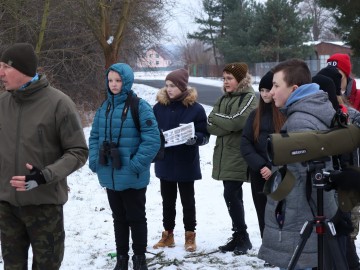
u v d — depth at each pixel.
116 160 4.93
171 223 5.98
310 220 3.27
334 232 3.19
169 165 5.79
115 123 5.01
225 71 5.71
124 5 17.05
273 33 47.06
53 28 17.39
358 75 38.41
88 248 6.00
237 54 49.28
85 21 16.89
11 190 3.83
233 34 50.72
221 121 5.54
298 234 3.37
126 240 5.25
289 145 3.13
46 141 3.85
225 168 5.64
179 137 5.62
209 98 27.23
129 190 5.06
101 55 19.81
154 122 5.00
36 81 3.85
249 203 7.90
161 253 5.73
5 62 3.81
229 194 5.68
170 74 5.90
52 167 3.69
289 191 3.20
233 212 5.70
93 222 7.04
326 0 28.91
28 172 3.81
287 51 46.19
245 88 5.67
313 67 45.69
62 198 3.93
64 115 3.86
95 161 5.16
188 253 5.77
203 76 59.34
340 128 3.22
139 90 30.17
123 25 17.12
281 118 4.75
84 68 19.34
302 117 3.34
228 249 5.77
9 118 3.88
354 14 28.58
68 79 19.27
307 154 3.15
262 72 46.28
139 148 4.95
